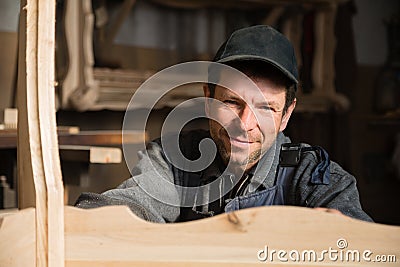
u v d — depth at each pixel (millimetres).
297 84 1206
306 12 4273
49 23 740
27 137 749
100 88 3379
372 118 4875
